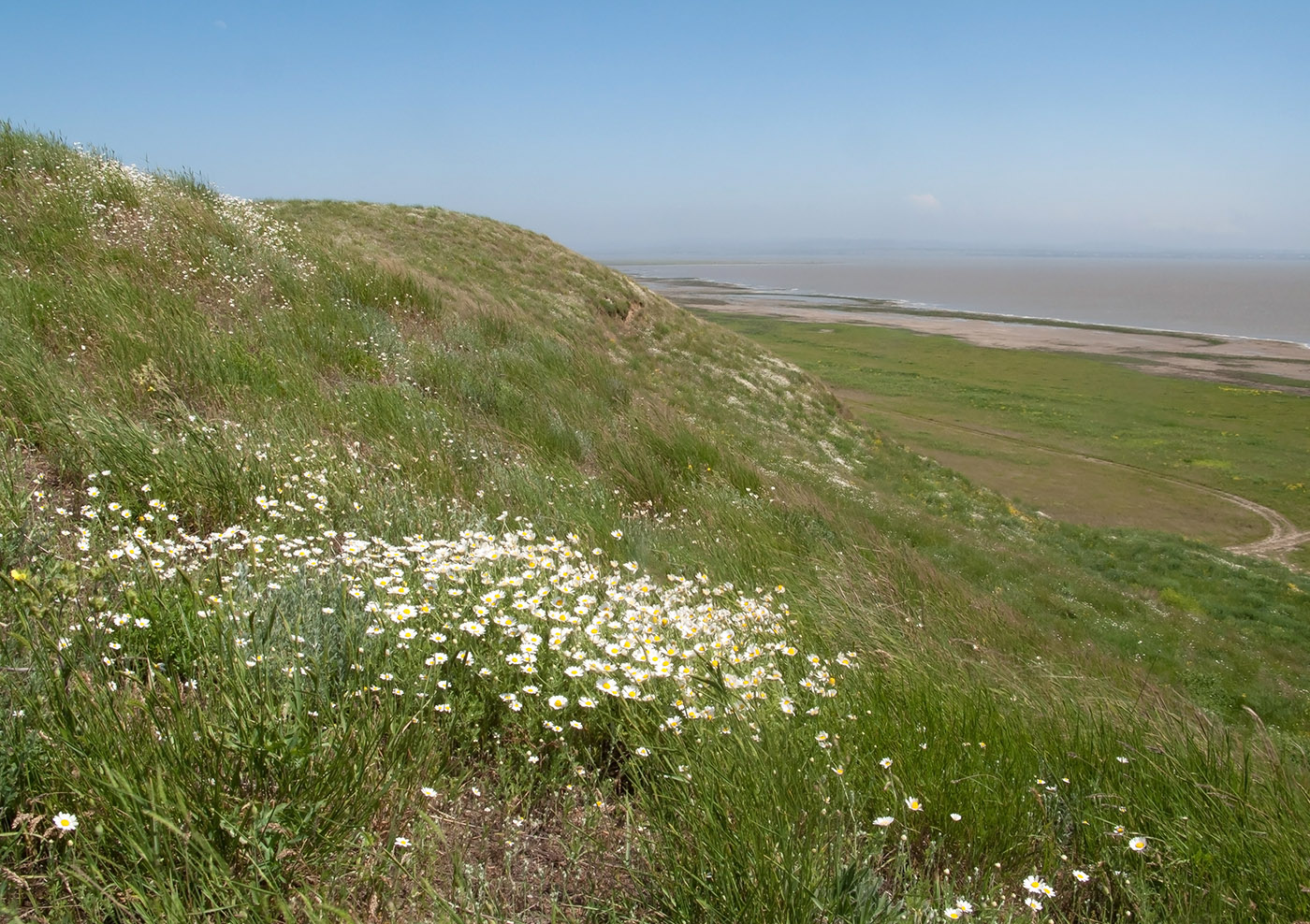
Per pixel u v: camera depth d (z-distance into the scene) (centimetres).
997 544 1797
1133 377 5312
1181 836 264
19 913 169
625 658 299
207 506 443
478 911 193
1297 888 242
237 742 208
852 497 1683
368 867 203
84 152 1250
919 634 513
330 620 288
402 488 564
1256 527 2698
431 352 1100
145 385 618
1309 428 3972
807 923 197
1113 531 2477
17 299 691
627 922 204
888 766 272
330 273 1279
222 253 1059
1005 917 224
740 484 1077
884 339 7219
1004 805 269
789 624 434
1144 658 1294
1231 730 400
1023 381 5109
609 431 1060
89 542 329
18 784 197
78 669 227
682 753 254
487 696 276
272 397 693
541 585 343
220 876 178
